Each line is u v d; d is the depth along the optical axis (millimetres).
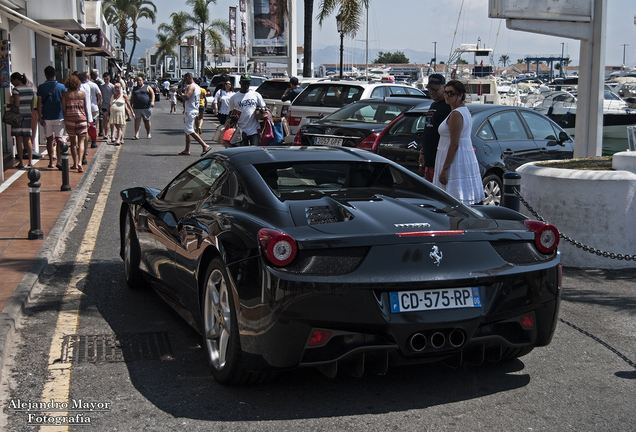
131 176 11922
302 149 4570
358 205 3729
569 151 9594
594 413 3342
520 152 8656
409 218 3553
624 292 5621
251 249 3260
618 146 20969
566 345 4359
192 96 14734
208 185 4352
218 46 72312
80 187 10172
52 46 18281
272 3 32875
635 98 25766
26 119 12023
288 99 16656
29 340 4297
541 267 3455
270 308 3119
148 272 5023
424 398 3494
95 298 5266
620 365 4020
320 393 3531
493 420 3246
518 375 3836
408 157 8383
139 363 3943
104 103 18938
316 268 3123
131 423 3172
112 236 7484
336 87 13547
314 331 3123
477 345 3396
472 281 3248
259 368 3252
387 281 3123
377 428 3141
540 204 6652
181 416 3246
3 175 10930
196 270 3857
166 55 81875
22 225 7516
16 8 14016
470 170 6176
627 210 6312
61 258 6504
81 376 3738
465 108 6109
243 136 12023
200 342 4324
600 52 9188
